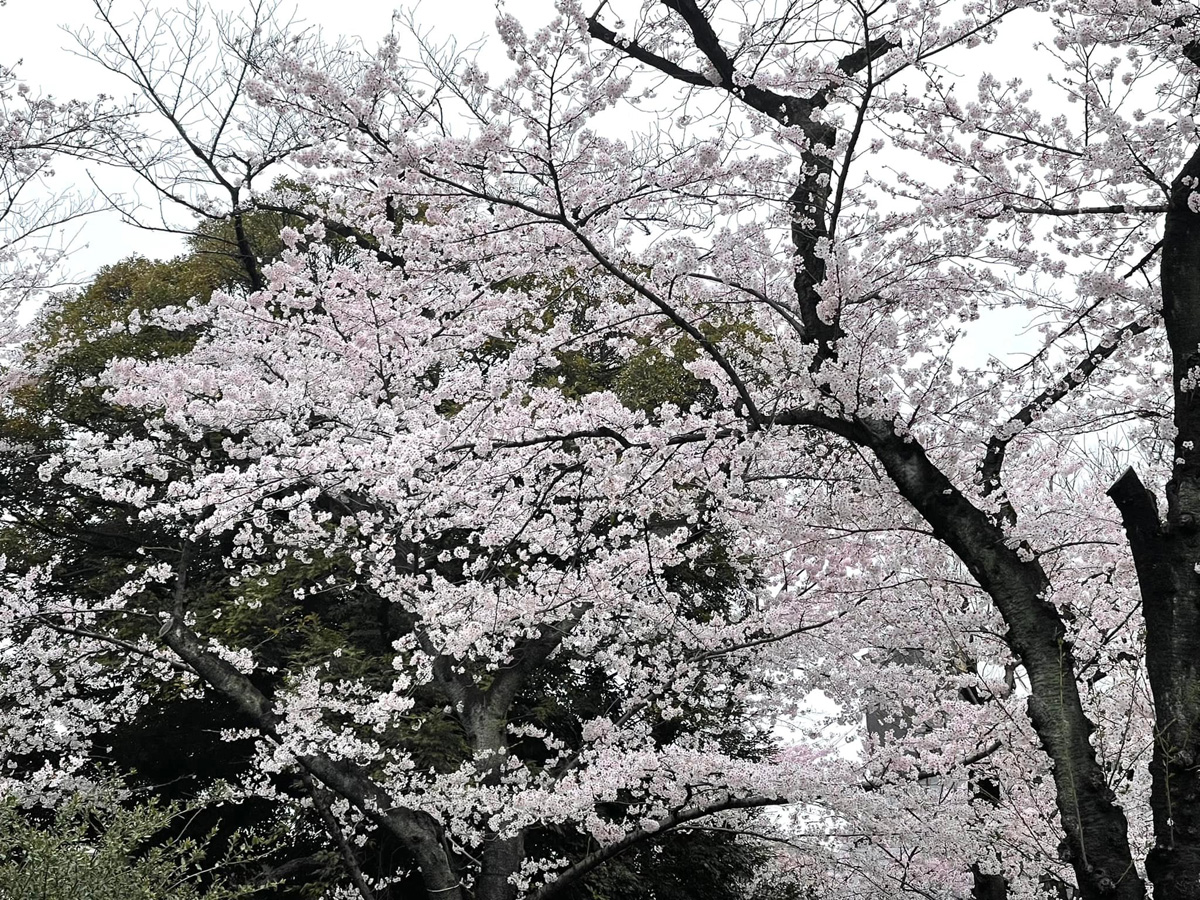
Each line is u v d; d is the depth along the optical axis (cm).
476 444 698
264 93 609
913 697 960
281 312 1011
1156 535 543
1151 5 609
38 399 1461
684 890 1375
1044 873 826
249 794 930
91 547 1476
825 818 948
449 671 974
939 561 834
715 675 1042
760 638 987
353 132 625
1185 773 503
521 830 909
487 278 863
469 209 755
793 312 776
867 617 877
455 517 826
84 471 830
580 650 1013
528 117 607
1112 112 608
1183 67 641
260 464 721
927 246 674
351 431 839
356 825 1005
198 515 858
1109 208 634
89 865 618
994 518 739
